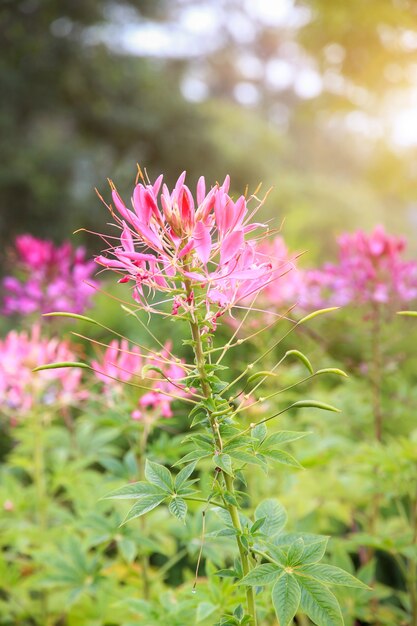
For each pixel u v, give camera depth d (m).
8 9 13.59
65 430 3.26
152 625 2.06
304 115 9.78
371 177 10.11
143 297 1.48
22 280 4.38
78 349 2.86
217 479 1.53
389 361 3.21
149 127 16.28
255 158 16.92
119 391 2.40
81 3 14.20
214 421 1.44
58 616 2.90
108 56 15.47
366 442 3.15
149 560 3.60
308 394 3.50
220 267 1.41
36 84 14.69
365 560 3.03
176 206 1.40
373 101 9.05
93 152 16.28
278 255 2.95
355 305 3.12
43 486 2.95
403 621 2.72
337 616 1.30
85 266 3.62
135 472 2.50
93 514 2.38
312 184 13.08
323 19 8.04
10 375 2.79
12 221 14.48
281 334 3.32
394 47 8.05
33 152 14.64
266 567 1.39
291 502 2.84
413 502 2.49
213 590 2.00
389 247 3.01
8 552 3.19
